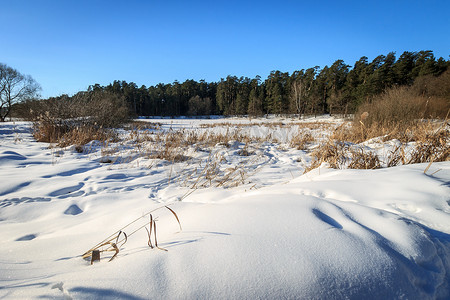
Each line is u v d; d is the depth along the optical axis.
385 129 6.74
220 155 5.39
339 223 1.19
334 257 0.90
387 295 0.83
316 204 1.37
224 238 1.02
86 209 2.22
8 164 3.78
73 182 2.96
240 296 0.77
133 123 16.09
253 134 11.36
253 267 0.85
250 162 4.87
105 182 3.09
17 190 2.63
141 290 0.78
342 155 3.21
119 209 2.11
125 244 1.26
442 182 1.68
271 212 1.24
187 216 1.42
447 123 3.33
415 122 6.99
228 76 61.16
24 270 1.08
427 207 1.43
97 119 9.05
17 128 8.72
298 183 2.07
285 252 0.92
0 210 2.09
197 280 0.81
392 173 2.02
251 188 2.55
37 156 4.60
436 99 8.31
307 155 5.41
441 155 2.82
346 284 0.82
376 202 1.55
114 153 5.21
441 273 1.00
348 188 1.77
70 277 0.90
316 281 0.81
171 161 4.73
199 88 68.94
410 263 0.96
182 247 0.98
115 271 0.88
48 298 0.79
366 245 0.98
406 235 1.09
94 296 0.77
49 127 6.99
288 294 0.77
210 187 2.92
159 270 0.86
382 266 0.89
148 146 6.00
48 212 2.10
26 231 1.71
